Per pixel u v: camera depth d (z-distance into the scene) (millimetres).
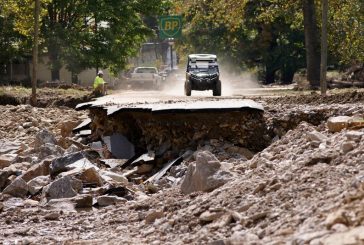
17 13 80812
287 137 23750
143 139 35594
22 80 104438
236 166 22250
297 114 33031
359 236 11688
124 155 35312
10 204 24969
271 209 15609
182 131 33250
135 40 113438
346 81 92188
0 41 98000
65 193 25125
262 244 13273
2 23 95500
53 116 51938
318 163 17688
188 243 15289
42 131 37406
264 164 19797
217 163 20375
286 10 88625
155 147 34094
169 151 32906
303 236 12695
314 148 20859
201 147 32312
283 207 15406
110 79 131000
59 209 23625
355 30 79688
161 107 33469
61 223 21000
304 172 17188
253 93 71000
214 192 18609
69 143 37656
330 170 16672
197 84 67500
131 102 43438
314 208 14406
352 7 79438
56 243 17500
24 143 39500
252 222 15391
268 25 129875
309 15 85562
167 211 18922
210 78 67438
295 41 132875
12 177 29016
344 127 23000
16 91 74438
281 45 134000
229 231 15445
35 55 66562
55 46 99750
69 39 99875
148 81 114250
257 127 32875
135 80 114688
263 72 142500
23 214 22594
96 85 70688
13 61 107438
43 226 20641
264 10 92625
